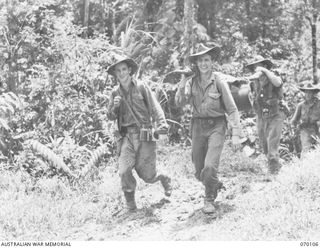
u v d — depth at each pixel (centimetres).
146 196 701
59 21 1039
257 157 912
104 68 1039
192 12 1137
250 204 596
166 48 1231
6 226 598
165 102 1083
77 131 919
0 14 965
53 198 698
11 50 963
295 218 524
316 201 573
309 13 1445
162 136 610
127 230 586
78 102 941
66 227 613
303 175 641
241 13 1426
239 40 1305
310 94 920
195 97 589
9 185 734
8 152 872
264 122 795
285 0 1454
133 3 1358
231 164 838
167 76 1182
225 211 592
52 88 954
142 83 619
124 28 1350
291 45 1512
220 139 583
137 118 618
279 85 767
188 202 661
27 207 648
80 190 730
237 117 575
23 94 970
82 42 1033
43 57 1002
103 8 1401
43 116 945
